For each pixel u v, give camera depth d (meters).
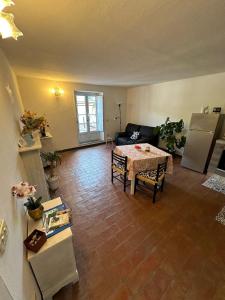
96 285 1.31
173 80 4.32
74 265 1.26
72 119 5.03
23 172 1.75
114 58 2.35
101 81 4.52
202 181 3.12
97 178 3.23
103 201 2.46
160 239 1.76
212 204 2.39
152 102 5.18
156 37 1.64
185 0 1.07
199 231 1.88
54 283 1.19
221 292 1.27
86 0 1.06
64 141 5.04
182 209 2.28
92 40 1.71
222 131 3.41
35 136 2.30
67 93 4.70
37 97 4.20
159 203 2.41
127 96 6.27
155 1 1.07
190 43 1.80
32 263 1.03
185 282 1.34
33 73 3.44
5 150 1.10
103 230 1.89
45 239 1.09
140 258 1.54
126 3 1.10
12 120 1.75
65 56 2.25
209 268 1.46
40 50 2.01
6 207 0.83
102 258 1.54
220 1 1.08
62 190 2.77
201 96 3.78
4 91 1.60
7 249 0.70
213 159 3.27
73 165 3.92
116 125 6.36
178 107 4.38
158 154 2.71
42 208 1.33
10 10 1.15
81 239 1.76
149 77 3.88
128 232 1.86
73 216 2.12
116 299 1.22
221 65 2.76
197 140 3.46
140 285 1.31
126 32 1.53
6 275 0.62
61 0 1.06
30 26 1.40
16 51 2.03
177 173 3.50
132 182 2.57
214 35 1.60
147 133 5.12
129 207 2.32
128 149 2.98
